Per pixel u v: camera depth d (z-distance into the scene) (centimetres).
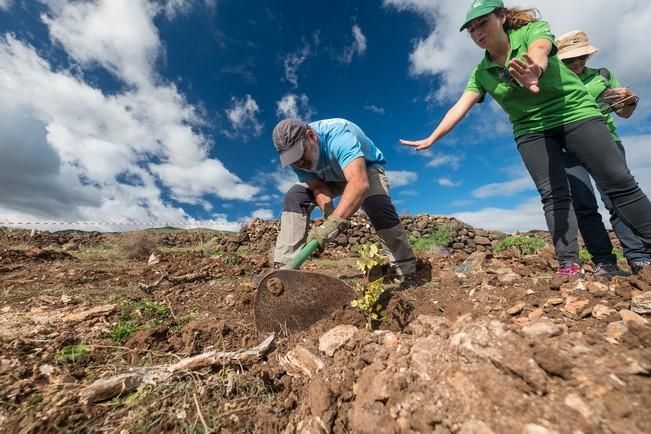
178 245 1255
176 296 311
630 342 112
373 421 115
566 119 220
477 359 112
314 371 152
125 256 793
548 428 91
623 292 181
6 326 216
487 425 97
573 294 195
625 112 284
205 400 139
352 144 249
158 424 126
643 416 88
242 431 127
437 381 115
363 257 211
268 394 146
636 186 210
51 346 182
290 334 194
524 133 238
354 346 157
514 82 226
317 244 215
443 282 289
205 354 163
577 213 271
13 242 1164
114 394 140
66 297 291
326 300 194
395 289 274
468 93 265
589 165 219
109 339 201
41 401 135
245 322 233
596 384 97
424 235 1182
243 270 463
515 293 213
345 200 229
